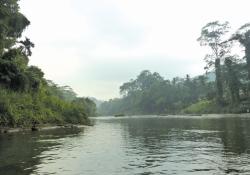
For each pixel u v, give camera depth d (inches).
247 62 3604.8
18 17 1903.3
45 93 2087.8
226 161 509.0
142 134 1121.4
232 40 3754.9
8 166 505.0
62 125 1759.4
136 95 7500.0
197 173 433.7
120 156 596.1
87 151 674.8
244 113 3228.3
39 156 605.9
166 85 6594.5
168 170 459.2
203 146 711.1
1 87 1529.3
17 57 1759.4
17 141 896.3
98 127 1724.9
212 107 4001.0
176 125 1657.2
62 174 445.1
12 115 1369.3
